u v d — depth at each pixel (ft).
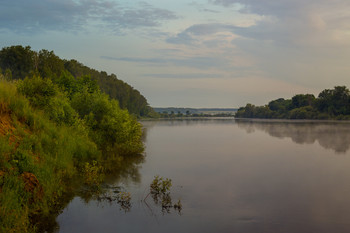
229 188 39.11
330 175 48.47
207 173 49.03
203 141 109.29
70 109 58.03
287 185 41.27
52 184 31.37
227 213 29.09
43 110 50.06
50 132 44.14
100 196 32.73
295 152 77.97
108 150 61.87
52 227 24.17
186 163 58.65
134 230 24.27
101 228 24.41
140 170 49.32
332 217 28.35
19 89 49.93
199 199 33.71
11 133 35.19
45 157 36.47
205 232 24.26
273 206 31.63
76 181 37.24
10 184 25.44
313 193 37.09
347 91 435.94
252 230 24.90
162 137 128.16
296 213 29.48
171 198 33.71
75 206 29.27
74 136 51.52
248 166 56.39
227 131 174.91
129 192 35.14
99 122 68.90
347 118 408.26
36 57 285.43
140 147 72.28
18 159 29.19
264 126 243.19
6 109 39.52
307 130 178.91
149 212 28.66
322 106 468.75
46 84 53.21
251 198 34.60
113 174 44.93
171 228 24.91
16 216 22.38
